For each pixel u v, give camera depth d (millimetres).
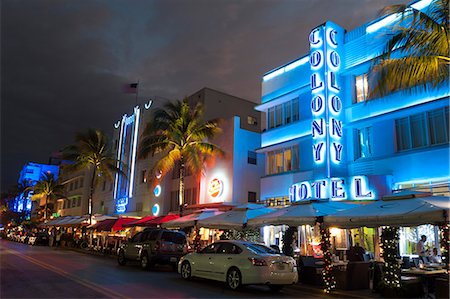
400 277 11547
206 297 10859
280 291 12844
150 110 42500
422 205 10945
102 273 16125
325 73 20938
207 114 36781
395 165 18312
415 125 18016
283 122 25406
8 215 97562
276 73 26453
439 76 13266
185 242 19547
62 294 10414
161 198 36906
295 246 19500
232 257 12766
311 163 22375
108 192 49812
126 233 38875
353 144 20562
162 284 13266
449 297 9961
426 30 13219
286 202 23109
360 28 21312
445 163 16438
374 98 17703
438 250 16031
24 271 15727
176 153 27453
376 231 18234
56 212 70875
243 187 28781
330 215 12789
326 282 12633
